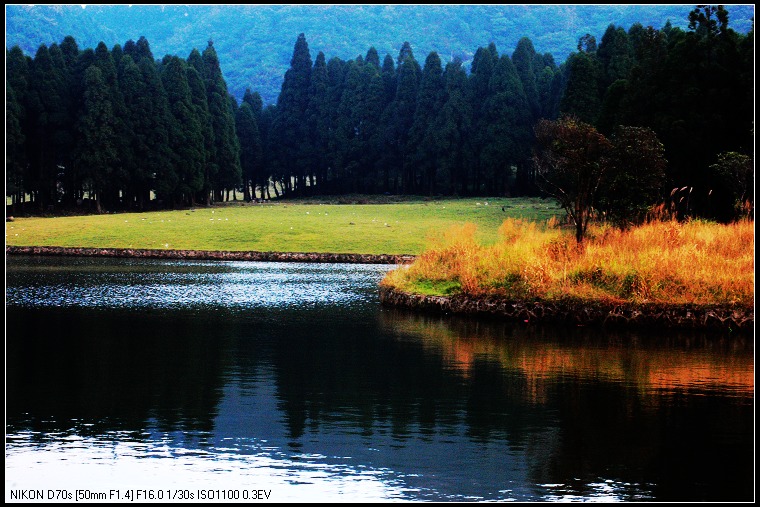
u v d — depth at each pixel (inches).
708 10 2571.4
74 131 4318.4
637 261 1272.1
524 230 1587.1
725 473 546.9
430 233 1952.5
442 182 4990.2
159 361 911.0
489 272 1374.3
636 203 1651.1
